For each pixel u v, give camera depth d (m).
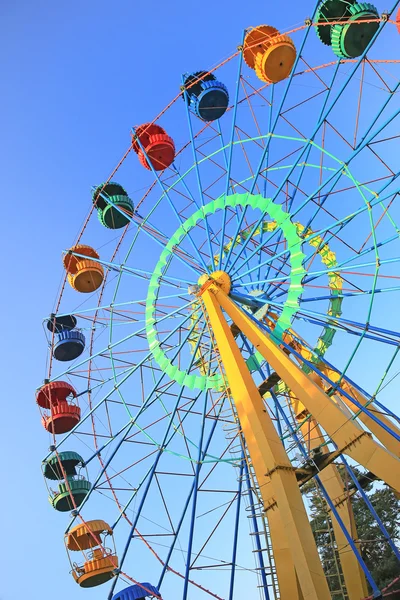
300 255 26.86
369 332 24.86
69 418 31.95
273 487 21.39
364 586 28.05
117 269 32.72
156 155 33.00
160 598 24.36
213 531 24.83
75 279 33.34
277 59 27.81
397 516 46.22
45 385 32.25
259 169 28.44
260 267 29.08
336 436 22.12
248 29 28.61
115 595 25.14
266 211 28.25
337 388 24.03
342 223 25.92
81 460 30.84
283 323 26.55
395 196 23.95
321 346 30.20
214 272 28.86
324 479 30.84
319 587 19.17
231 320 29.22
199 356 30.22
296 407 32.56
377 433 27.47
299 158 27.11
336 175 25.92
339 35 25.27
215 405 27.98
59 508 30.23
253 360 30.50
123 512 27.98
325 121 25.91
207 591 23.48
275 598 26.20
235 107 29.11
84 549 29.56
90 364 33.38
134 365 31.09
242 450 29.62
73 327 35.28
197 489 25.52
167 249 31.14
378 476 20.70
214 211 29.83
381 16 22.91
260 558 27.53
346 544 28.92
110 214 33.81
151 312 31.17
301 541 19.97
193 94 31.39
